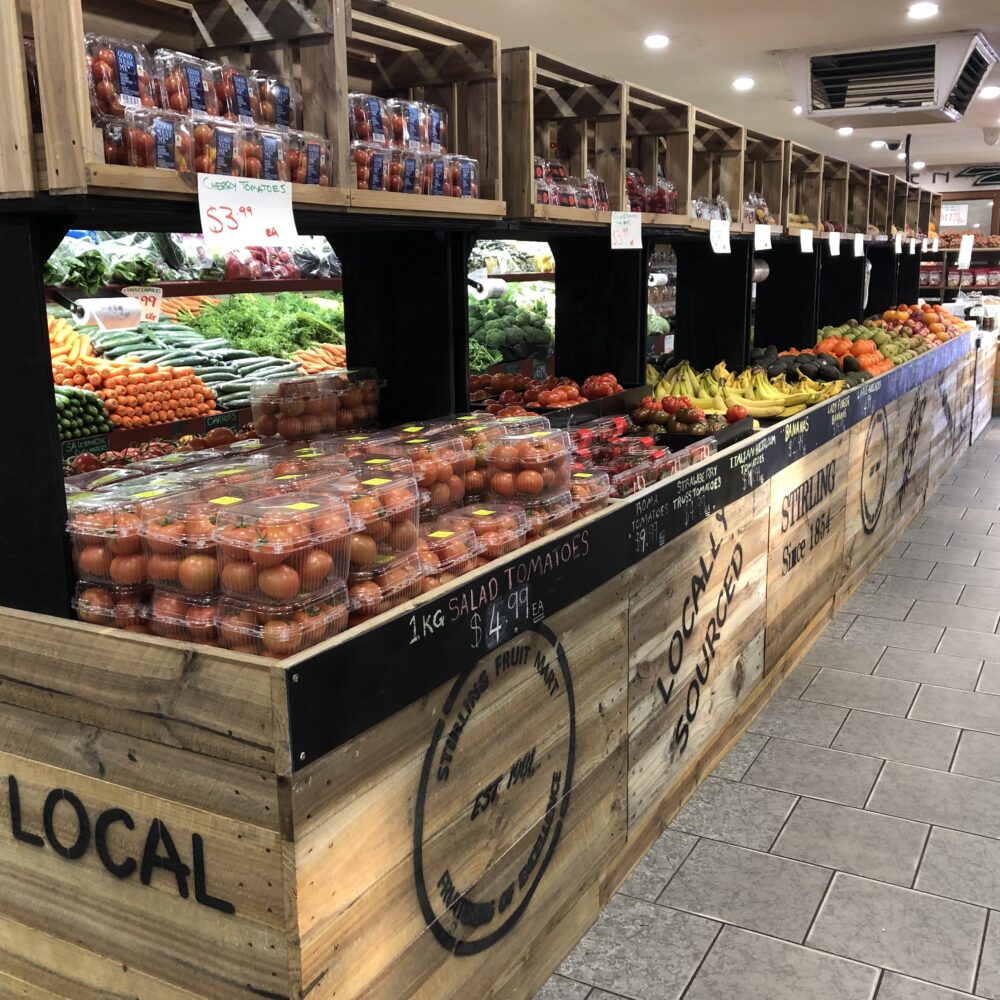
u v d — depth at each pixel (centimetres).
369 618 173
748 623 344
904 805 300
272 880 144
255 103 186
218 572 164
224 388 489
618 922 248
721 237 388
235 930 150
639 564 254
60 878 167
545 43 666
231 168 169
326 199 185
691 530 286
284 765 138
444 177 229
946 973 229
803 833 286
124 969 164
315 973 149
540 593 205
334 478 198
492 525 211
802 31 635
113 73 156
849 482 466
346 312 292
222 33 198
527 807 209
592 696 234
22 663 162
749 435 379
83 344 450
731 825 291
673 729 287
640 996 223
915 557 554
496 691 193
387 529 183
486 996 201
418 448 234
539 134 322
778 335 598
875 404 500
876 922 247
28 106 149
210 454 244
